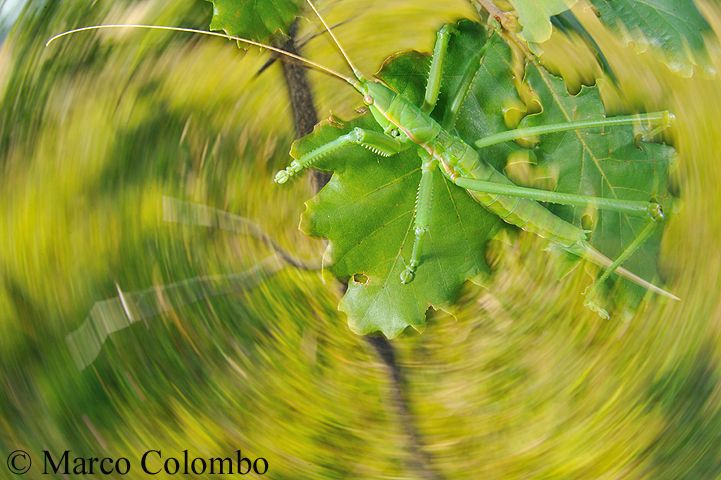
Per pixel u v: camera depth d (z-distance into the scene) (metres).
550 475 0.57
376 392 0.58
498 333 0.58
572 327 0.58
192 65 0.59
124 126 0.59
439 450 0.57
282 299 0.58
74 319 0.59
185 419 0.58
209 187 0.58
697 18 0.46
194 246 0.58
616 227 0.47
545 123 0.46
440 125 0.46
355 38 0.57
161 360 0.58
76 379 0.58
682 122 0.58
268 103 0.59
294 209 0.58
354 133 0.45
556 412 0.58
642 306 0.54
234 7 0.45
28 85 0.59
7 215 0.59
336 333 0.58
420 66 0.46
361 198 0.46
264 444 0.58
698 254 0.58
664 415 0.58
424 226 0.46
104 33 0.59
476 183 0.46
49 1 0.59
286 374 0.58
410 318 0.47
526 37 0.45
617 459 0.57
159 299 0.58
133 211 0.59
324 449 0.58
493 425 0.58
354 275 0.47
